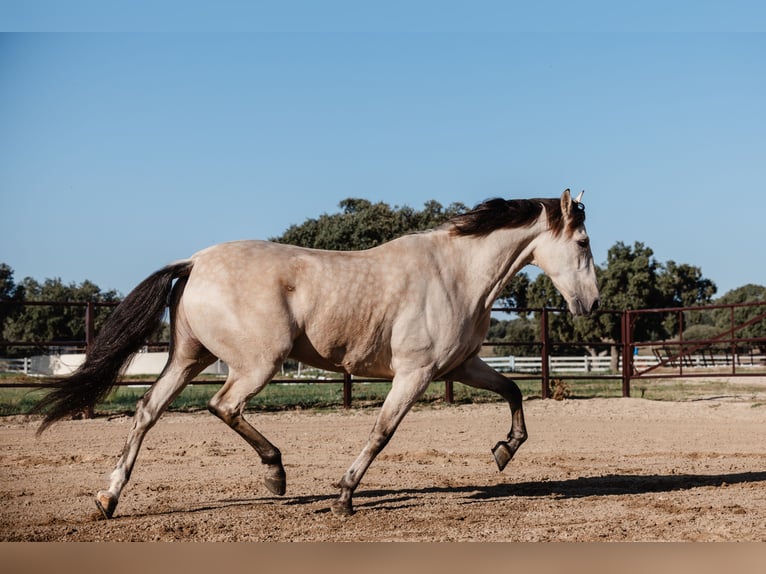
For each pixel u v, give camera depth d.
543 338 16.28
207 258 5.65
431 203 35.25
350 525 5.39
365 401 15.34
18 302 12.16
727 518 5.62
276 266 5.57
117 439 10.23
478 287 6.13
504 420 12.80
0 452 9.03
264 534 5.10
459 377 6.59
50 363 29.78
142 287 5.60
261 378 5.53
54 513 5.74
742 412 14.12
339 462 8.52
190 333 5.67
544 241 6.37
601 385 21.62
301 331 5.64
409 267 5.87
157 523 5.37
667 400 16.42
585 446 9.88
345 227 34.69
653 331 40.81
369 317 5.70
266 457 5.81
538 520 5.56
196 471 7.80
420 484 7.17
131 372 29.52
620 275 40.34
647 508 6.01
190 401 15.11
